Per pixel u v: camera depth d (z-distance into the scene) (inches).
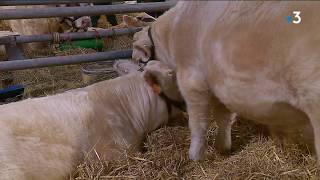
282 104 91.1
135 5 180.9
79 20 283.1
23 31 328.5
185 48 112.0
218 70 100.0
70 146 117.6
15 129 111.9
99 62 212.8
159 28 129.9
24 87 208.1
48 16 167.2
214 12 99.3
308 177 106.4
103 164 120.7
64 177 116.1
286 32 82.4
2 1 165.5
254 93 93.6
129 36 278.8
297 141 119.1
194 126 120.0
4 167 105.9
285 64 84.0
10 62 164.4
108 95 130.0
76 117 121.6
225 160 119.7
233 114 122.2
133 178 114.6
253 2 89.4
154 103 134.3
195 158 121.0
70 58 174.6
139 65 154.7
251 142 127.1
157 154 124.0
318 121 84.7
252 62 89.8
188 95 117.0
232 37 92.9
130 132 130.3
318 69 79.8
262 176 108.6
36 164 111.0
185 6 114.5
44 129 115.1
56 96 127.1
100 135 124.0
